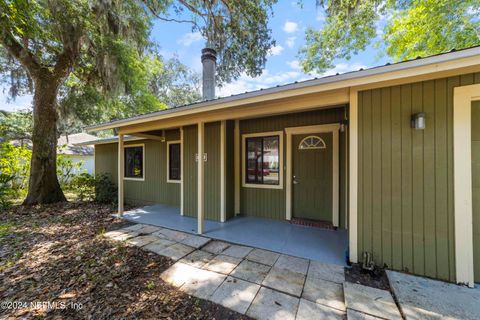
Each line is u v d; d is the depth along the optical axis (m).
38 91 6.53
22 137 10.48
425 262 2.30
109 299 2.09
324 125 4.23
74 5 5.21
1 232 4.01
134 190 7.08
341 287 2.20
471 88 2.14
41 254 3.07
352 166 2.60
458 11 6.48
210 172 4.80
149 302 2.04
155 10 6.76
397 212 2.42
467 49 1.80
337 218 4.11
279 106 3.04
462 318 1.70
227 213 4.76
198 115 3.88
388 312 1.79
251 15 6.92
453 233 2.21
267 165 4.89
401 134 2.40
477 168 2.25
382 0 7.25
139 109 11.74
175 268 2.63
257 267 2.63
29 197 6.46
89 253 3.07
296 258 2.85
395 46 8.64
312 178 4.43
